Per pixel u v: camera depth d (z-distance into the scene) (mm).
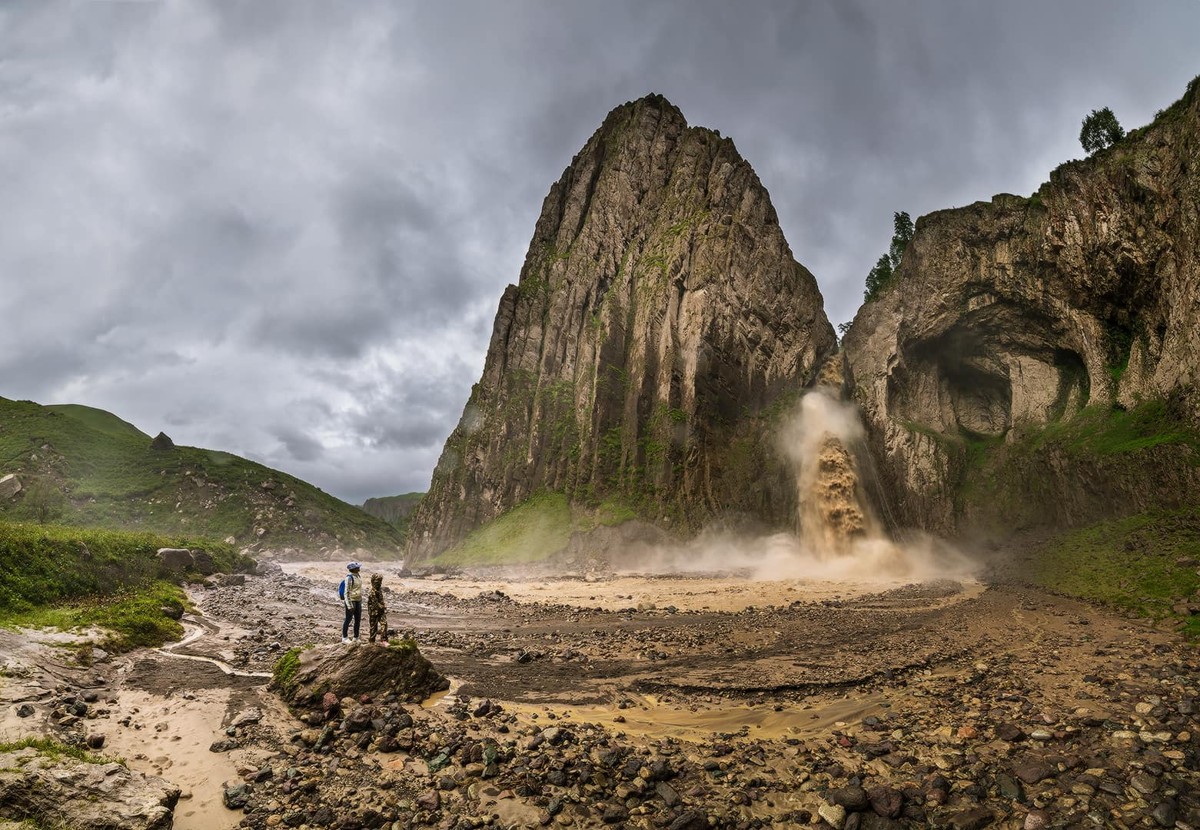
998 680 15617
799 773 10516
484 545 79625
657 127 116125
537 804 9336
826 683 16469
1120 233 55094
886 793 9398
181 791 9469
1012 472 65812
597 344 92438
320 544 135750
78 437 132500
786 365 89062
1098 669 15867
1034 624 23656
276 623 26047
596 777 10164
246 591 37781
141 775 9172
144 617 21234
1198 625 19781
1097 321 60500
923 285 79562
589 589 48938
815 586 46375
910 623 26109
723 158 102250
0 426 125625
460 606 37625
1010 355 74000
